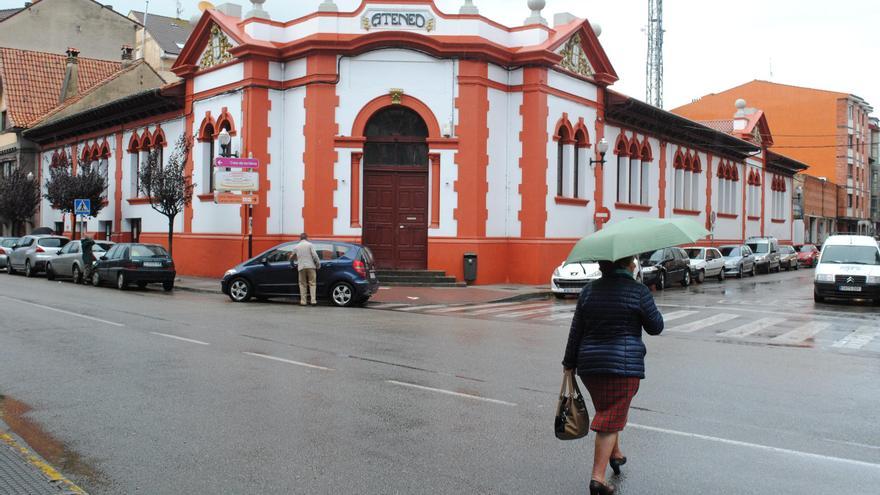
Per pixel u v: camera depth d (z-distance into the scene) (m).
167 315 15.41
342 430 6.77
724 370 10.18
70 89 43.03
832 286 20.53
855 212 72.88
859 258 21.53
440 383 8.88
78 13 49.03
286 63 24.69
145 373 9.23
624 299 5.38
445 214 23.84
